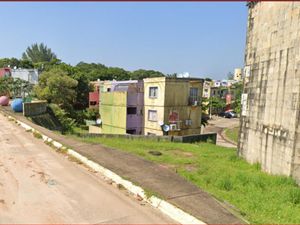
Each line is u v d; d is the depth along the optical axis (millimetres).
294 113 7789
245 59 11375
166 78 23125
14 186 5809
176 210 4703
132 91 25375
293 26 8070
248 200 5930
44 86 33656
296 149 7648
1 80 37750
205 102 56594
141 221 4441
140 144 13062
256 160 10086
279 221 4789
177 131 23984
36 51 92438
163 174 6680
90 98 38094
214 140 19484
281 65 8633
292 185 7391
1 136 11570
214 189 6676
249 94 10930
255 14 10594
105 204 5059
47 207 4844
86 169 7285
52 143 10289
